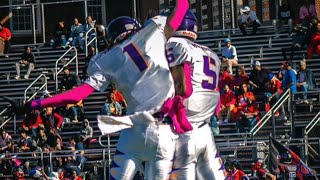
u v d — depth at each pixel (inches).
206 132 490.9
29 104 470.0
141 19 1975.9
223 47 1627.7
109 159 1235.2
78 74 1649.9
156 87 474.0
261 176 1079.0
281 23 1654.8
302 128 1302.9
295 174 1027.9
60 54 1702.8
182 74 478.0
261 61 1590.8
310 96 1375.5
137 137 474.9
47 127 1350.9
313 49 1515.7
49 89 1606.8
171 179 484.4
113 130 470.6
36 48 1729.8
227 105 1338.6
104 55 480.1
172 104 474.0
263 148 1206.3
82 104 1441.9
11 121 1467.8
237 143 1202.6
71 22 2036.2
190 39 490.3
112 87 1360.7
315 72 1514.5
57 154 1269.7
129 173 480.4
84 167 1261.1
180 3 474.9
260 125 1279.5
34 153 1258.0
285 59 1568.7
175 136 478.9
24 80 1642.5
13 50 1771.7
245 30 1651.1
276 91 1355.8
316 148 1214.3
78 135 1334.9
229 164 1106.1
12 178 1253.1
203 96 486.0
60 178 1223.5
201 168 493.7
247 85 1365.7
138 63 474.0
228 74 1396.4
